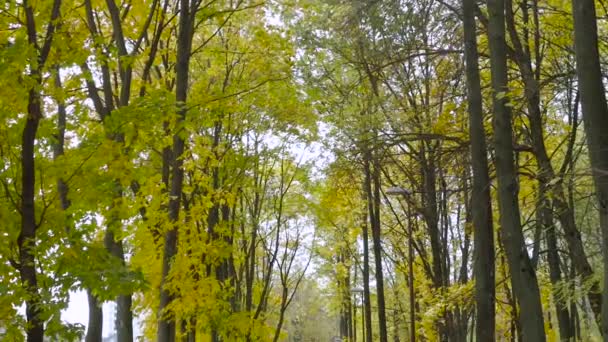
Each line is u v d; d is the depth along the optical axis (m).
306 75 13.35
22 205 6.80
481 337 9.12
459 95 12.81
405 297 30.83
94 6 10.15
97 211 7.46
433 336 19.80
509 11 11.45
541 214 13.16
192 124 8.96
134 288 6.92
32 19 7.04
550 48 12.77
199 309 11.25
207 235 11.55
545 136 14.26
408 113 14.43
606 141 6.43
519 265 8.47
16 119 6.86
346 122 14.31
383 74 14.64
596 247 14.55
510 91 8.89
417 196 20.56
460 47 12.75
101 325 10.92
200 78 14.22
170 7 12.59
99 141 7.38
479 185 9.41
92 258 7.07
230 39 14.48
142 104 7.50
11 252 6.88
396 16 11.87
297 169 19.33
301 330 53.53
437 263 17.03
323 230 24.97
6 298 6.51
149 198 10.91
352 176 16.12
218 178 15.01
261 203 19.56
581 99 6.62
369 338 23.09
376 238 19.70
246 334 13.53
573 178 7.39
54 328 6.77
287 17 13.21
